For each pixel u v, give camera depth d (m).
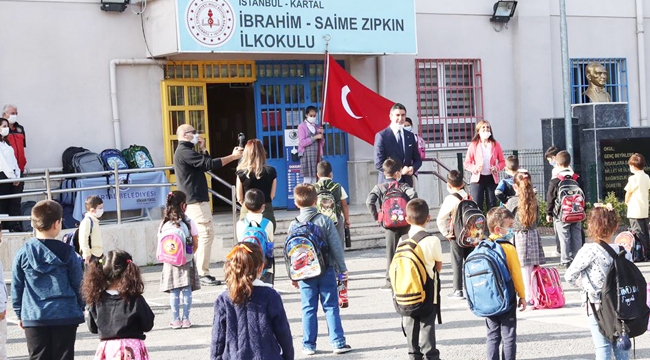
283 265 14.04
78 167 14.26
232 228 14.86
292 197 17.09
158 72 15.59
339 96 15.85
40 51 14.71
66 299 6.87
